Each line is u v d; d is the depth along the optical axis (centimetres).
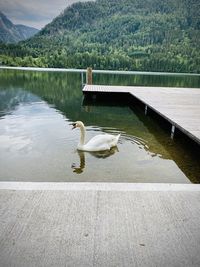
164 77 3709
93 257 186
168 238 206
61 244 196
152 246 198
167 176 459
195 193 269
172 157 552
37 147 573
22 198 251
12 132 684
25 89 1686
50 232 208
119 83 2397
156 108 814
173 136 676
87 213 233
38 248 192
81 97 1420
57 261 181
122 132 740
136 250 193
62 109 1062
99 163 499
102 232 211
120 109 1123
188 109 810
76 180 429
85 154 541
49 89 1723
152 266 180
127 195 262
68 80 2452
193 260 186
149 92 1262
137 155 552
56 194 260
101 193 264
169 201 254
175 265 181
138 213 236
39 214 229
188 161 534
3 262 179
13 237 202
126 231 213
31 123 789
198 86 2406
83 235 206
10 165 478
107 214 233
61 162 498
